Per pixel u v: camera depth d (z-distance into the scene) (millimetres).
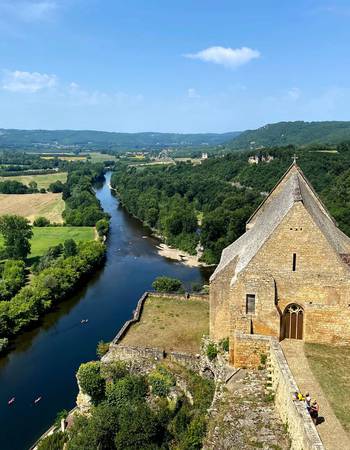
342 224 97625
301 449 24625
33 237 138625
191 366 45219
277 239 36000
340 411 27141
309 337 36812
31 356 63906
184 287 90875
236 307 36875
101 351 54250
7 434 47375
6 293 81312
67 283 88000
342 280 35312
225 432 28438
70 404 52406
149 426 37719
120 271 106562
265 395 32312
